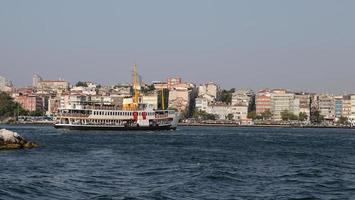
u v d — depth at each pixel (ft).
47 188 197.57
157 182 222.28
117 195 187.32
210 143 548.31
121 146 467.52
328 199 189.57
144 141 565.12
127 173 253.24
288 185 221.25
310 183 228.02
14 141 409.28
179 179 232.12
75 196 184.75
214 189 206.39
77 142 520.83
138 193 192.44
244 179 236.63
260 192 201.57
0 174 240.53
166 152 398.21
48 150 397.19
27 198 178.29
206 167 281.54
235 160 335.26
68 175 240.32
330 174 262.88
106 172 255.70
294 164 314.76
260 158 355.77
